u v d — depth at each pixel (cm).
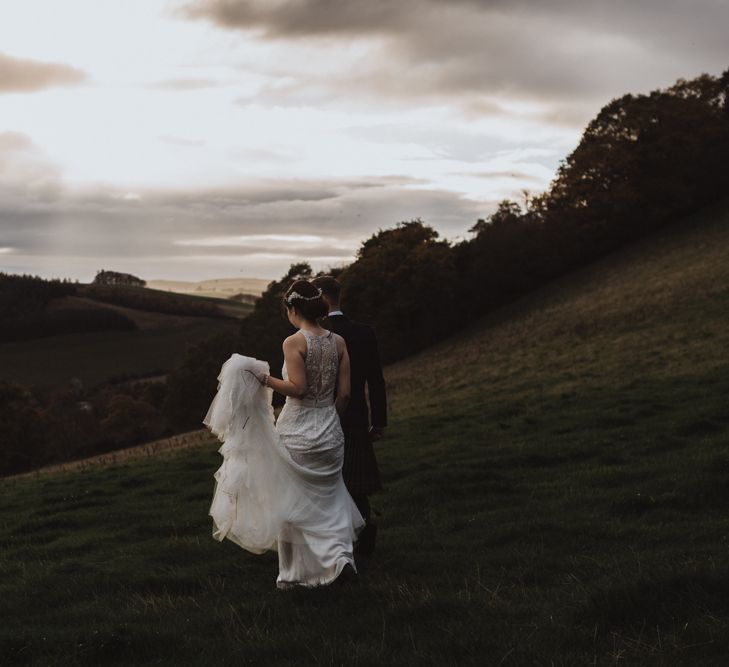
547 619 502
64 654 508
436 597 561
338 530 626
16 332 10044
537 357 3372
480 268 6756
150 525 984
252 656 481
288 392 627
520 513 912
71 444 6212
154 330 10562
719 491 917
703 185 7481
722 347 2477
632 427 1431
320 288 716
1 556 898
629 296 4547
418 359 5659
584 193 7331
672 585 501
